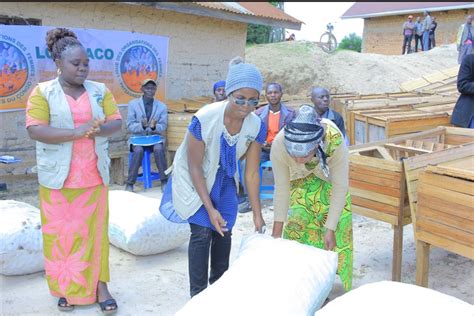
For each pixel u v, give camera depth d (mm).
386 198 3871
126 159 7922
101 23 7914
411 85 11523
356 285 4047
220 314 2561
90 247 3553
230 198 3311
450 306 2402
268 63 16344
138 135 6875
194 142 3037
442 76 11711
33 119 3234
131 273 4254
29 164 6875
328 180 3408
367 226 5441
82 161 3391
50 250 3551
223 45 10117
